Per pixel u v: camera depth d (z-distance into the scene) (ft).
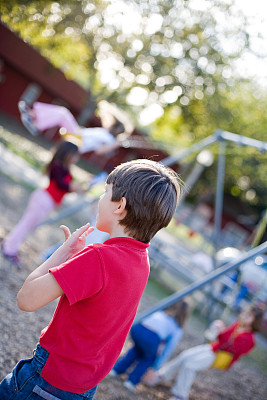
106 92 71.61
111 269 4.61
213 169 83.30
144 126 90.94
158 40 64.49
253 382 20.24
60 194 16.24
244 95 76.43
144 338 12.55
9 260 16.38
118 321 4.85
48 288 4.45
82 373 4.70
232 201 93.91
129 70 68.08
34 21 33.01
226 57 66.39
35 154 57.67
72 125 17.20
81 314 4.68
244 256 12.48
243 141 16.43
